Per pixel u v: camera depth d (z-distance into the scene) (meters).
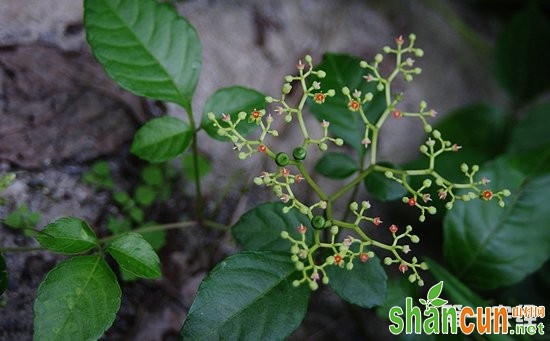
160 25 0.42
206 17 0.55
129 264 0.38
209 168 0.51
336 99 0.46
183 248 0.50
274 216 0.41
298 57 0.58
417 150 0.61
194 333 0.37
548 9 0.66
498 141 0.58
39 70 0.48
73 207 0.47
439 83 0.64
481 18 0.70
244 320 0.38
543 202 0.48
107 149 0.49
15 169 0.47
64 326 0.36
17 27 0.49
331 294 0.54
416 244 0.58
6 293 0.45
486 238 0.48
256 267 0.39
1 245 0.45
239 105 0.43
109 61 0.41
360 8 0.62
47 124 0.48
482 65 0.68
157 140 0.42
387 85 0.42
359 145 0.45
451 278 0.46
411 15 0.65
